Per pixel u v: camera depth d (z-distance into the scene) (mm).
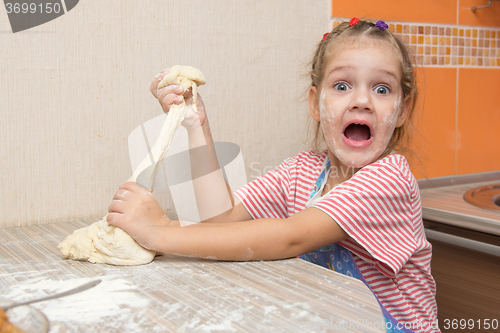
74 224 871
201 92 1000
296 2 1098
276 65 1091
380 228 707
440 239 952
